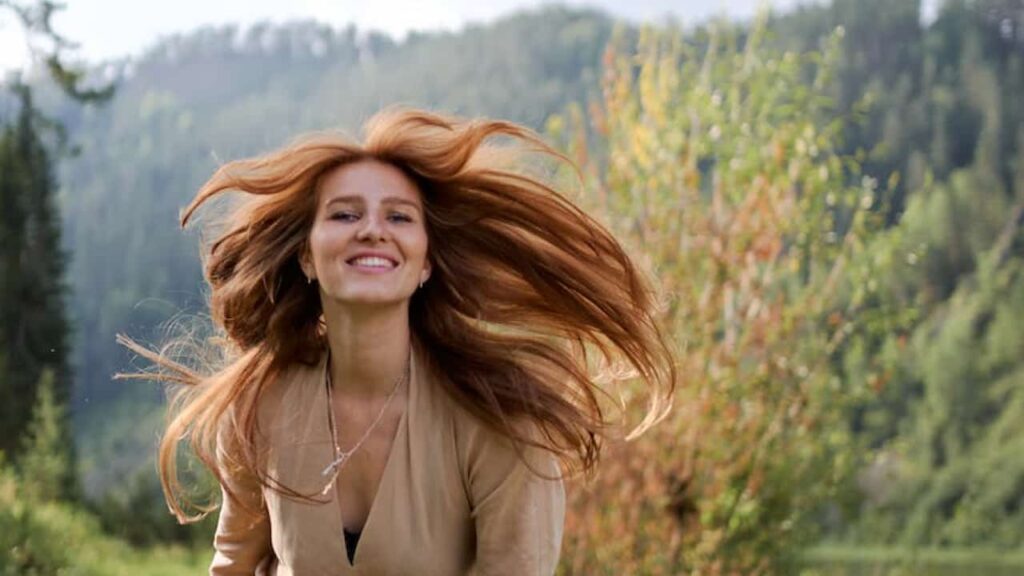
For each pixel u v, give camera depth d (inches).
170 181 5280.5
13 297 1389.0
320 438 139.8
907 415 1897.1
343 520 141.4
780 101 439.2
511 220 145.2
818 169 415.5
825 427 414.9
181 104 6240.2
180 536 869.2
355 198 133.7
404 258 134.0
